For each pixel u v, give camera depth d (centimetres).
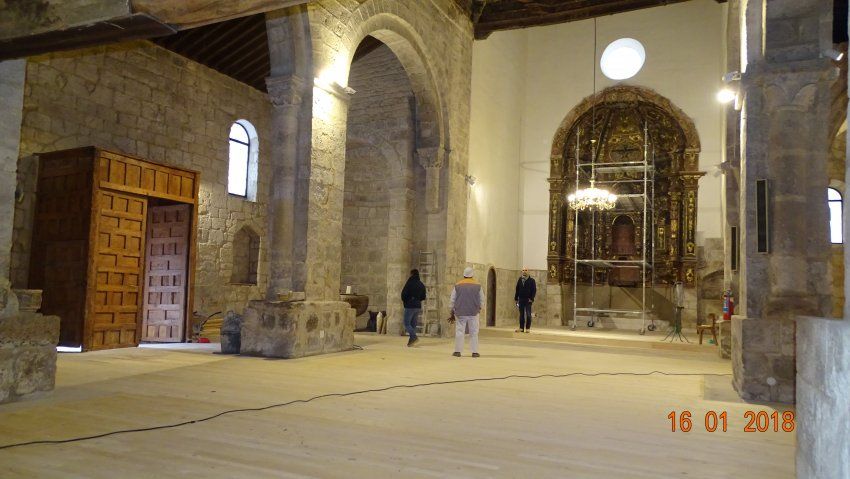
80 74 1176
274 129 1070
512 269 2116
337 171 1134
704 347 1434
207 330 1373
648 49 2138
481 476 396
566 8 1634
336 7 1127
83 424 509
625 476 405
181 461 414
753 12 793
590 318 2164
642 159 2162
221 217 1485
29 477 374
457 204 1620
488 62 1886
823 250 736
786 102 746
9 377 593
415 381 784
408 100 1578
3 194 601
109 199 1094
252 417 551
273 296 1052
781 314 732
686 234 2038
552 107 2227
